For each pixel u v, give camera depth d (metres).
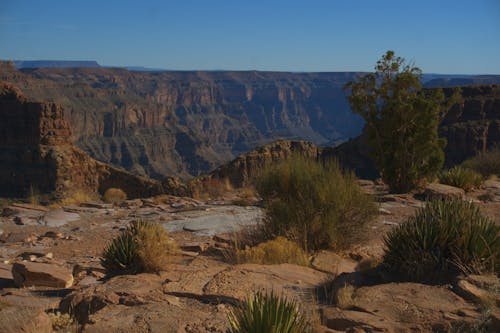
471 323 4.55
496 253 6.22
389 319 4.84
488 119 82.75
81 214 17.22
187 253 10.02
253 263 8.20
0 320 5.41
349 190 10.03
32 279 8.32
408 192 18.47
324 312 5.12
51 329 5.09
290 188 10.52
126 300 5.77
